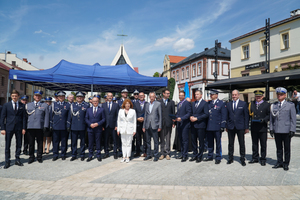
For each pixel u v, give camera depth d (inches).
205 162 218.7
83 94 240.2
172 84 1528.1
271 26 774.5
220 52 1349.7
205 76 1295.5
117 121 228.4
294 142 328.8
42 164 214.2
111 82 340.8
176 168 195.9
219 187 147.5
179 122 231.8
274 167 194.7
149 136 234.1
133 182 158.2
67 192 139.3
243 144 207.2
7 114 206.2
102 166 204.8
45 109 223.1
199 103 221.9
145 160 229.5
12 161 227.0
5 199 128.0
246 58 899.4
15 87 1309.1
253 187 147.1
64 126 233.3
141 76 364.5
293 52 704.4
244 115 207.8
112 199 128.3
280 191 139.8
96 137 229.5
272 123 198.7
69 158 243.0
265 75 397.1
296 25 696.4
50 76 322.0
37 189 144.8
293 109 187.0
